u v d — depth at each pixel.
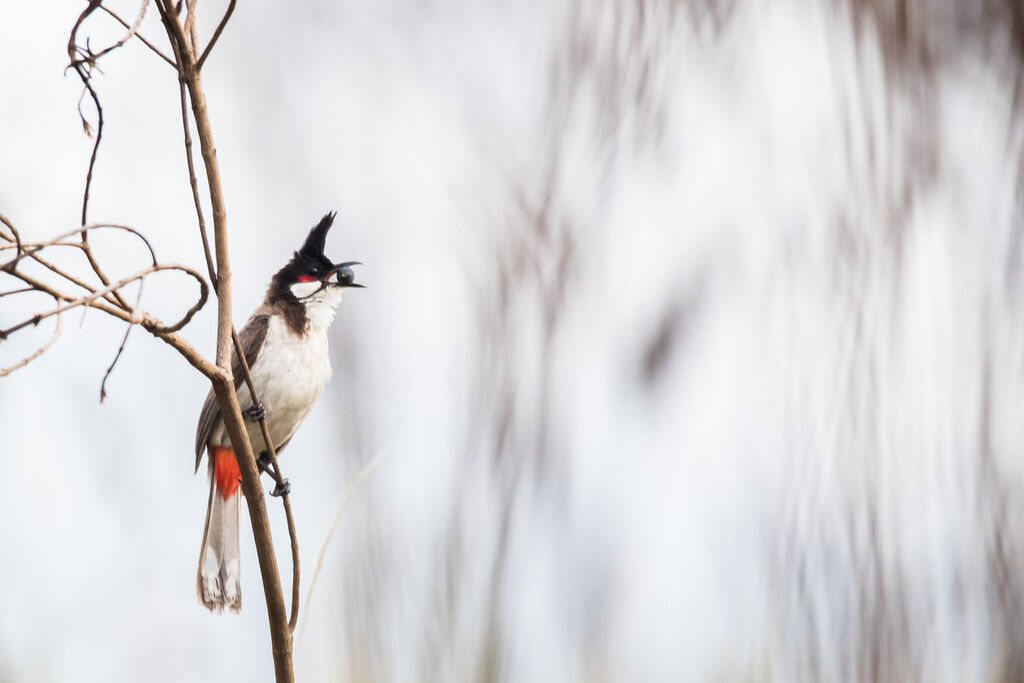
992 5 4.95
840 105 4.96
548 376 5.05
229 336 5.16
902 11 4.95
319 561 5.22
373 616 4.81
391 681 4.69
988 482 4.51
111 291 4.20
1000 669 4.31
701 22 5.25
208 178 5.11
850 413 4.68
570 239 5.18
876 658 4.39
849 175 4.89
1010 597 4.39
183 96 4.93
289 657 5.29
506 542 4.84
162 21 4.81
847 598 4.53
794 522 4.64
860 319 4.72
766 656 4.57
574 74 5.38
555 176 5.27
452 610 4.73
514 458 4.90
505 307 5.09
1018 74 4.87
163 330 4.80
